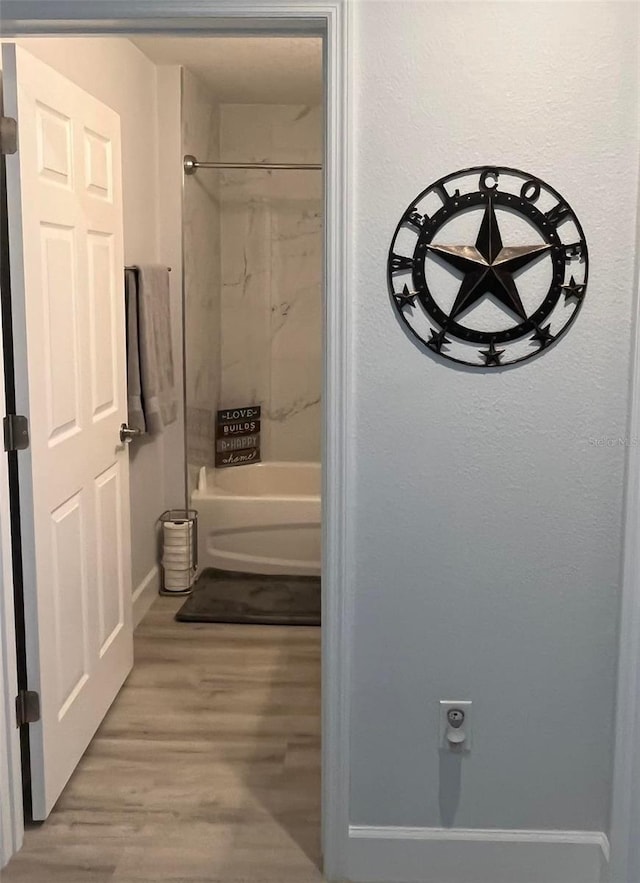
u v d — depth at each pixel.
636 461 1.91
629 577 1.95
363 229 1.88
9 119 2.07
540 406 1.94
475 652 2.03
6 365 2.18
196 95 4.27
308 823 2.36
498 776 2.08
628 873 1.97
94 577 2.72
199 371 4.45
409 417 1.95
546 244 1.87
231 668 3.33
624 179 1.85
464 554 2.00
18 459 2.18
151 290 3.54
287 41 3.59
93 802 2.45
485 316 1.90
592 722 2.05
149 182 3.96
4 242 2.16
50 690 2.33
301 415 4.96
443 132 1.84
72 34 1.96
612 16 1.80
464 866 2.11
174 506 4.24
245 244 4.85
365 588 2.02
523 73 1.82
